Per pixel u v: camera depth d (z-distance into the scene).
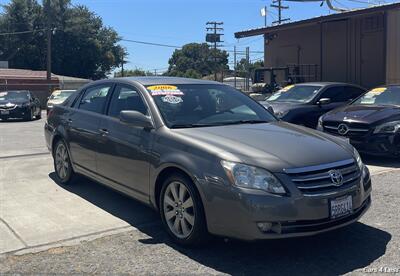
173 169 4.89
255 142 4.72
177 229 4.88
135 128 5.54
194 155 4.65
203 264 4.41
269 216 4.17
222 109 5.82
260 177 4.25
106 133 6.00
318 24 18.73
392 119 8.89
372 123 8.84
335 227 4.47
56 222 5.64
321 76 19.80
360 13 16.45
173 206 4.89
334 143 4.99
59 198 6.66
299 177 4.32
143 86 5.86
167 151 4.94
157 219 5.72
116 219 5.73
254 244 4.86
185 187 4.70
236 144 4.65
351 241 4.91
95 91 6.78
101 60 66.69
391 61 16.30
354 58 18.61
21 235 5.21
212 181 4.40
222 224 4.36
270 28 19.84
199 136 4.88
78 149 6.74
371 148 8.86
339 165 4.58
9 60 61.72
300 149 4.61
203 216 4.55
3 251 4.77
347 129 9.08
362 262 4.41
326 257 4.54
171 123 5.28
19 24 61.41
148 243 4.95
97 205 6.31
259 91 20.56
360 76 18.42
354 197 4.61
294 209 4.21
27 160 9.67
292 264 4.40
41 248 4.84
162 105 5.52
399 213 5.79
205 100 5.85
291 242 4.90
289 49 21.42
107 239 5.08
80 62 63.94
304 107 11.36
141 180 5.33
